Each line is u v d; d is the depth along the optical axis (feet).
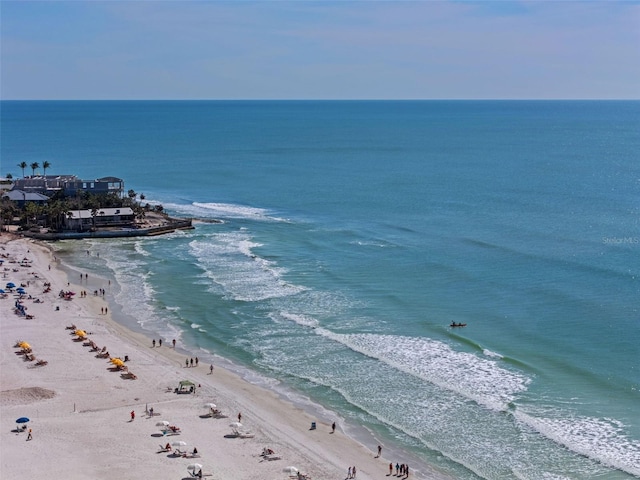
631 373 253.65
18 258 441.27
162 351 285.64
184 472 192.65
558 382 247.91
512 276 376.07
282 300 348.18
